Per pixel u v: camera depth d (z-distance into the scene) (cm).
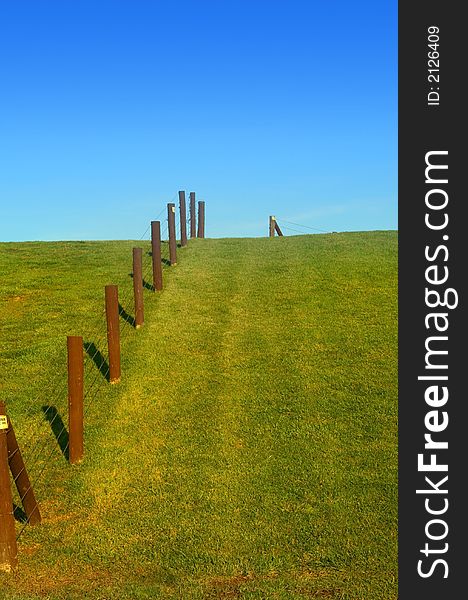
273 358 1238
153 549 720
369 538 737
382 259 1928
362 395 1083
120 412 1045
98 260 1997
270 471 872
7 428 709
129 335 1354
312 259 1969
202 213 2598
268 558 698
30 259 2022
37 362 1226
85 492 838
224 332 1373
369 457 903
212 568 686
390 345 1282
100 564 697
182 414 1034
